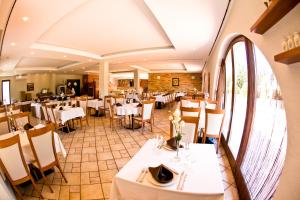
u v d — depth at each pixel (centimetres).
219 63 516
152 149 205
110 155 360
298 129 107
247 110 263
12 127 341
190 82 1498
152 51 632
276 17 115
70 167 312
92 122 662
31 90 1341
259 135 243
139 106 554
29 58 746
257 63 249
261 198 195
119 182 149
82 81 1689
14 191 245
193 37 447
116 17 354
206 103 526
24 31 372
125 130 548
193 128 269
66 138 470
